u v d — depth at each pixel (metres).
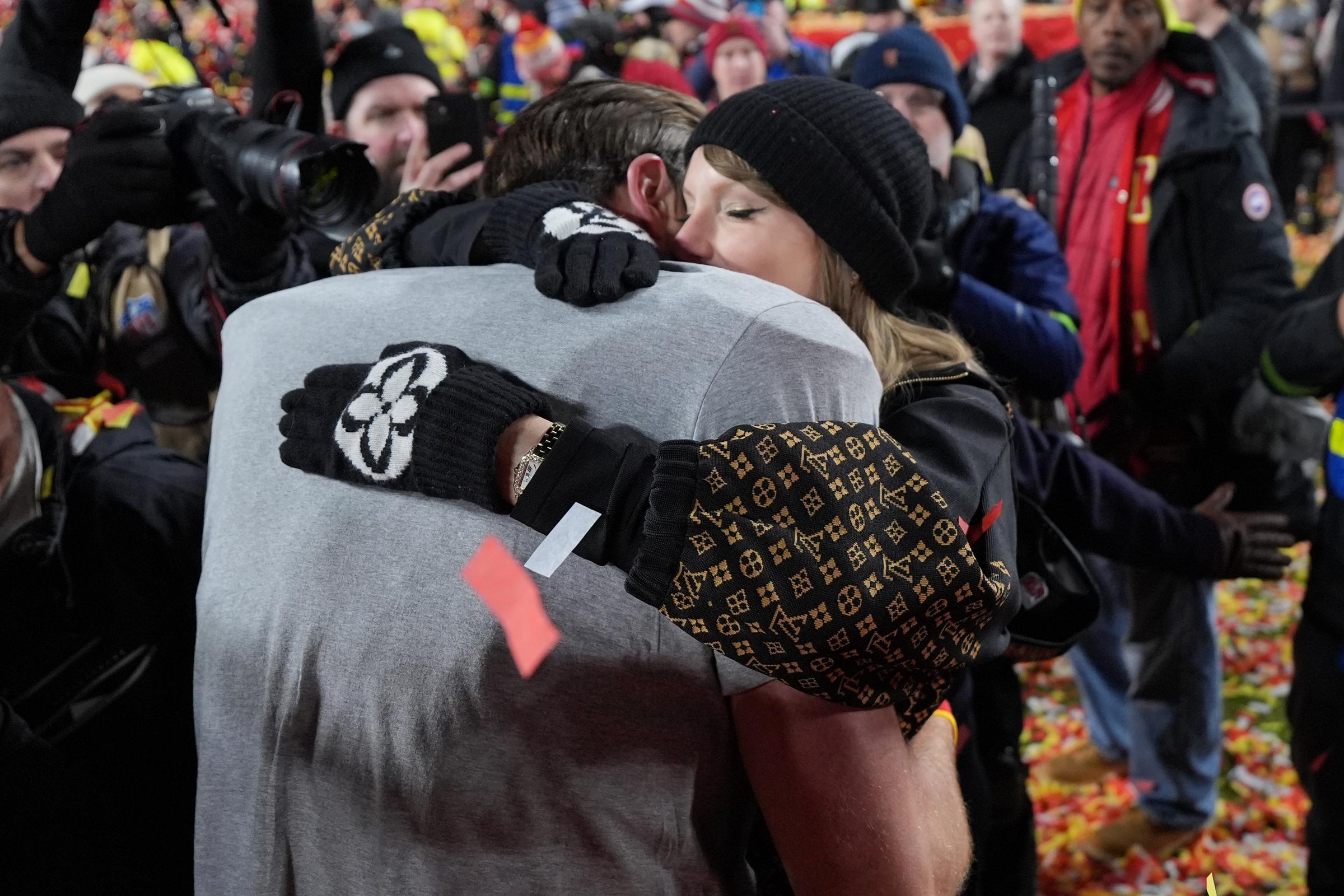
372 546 0.92
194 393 1.91
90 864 1.28
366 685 0.90
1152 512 1.90
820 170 1.04
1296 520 2.63
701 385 0.87
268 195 1.28
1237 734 3.15
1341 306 1.84
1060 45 4.82
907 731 0.94
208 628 1.00
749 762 0.90
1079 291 2.70
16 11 1.68
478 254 1.07
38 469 1.39
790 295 0.92
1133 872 2.64
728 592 0.78
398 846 0.90
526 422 0.86
